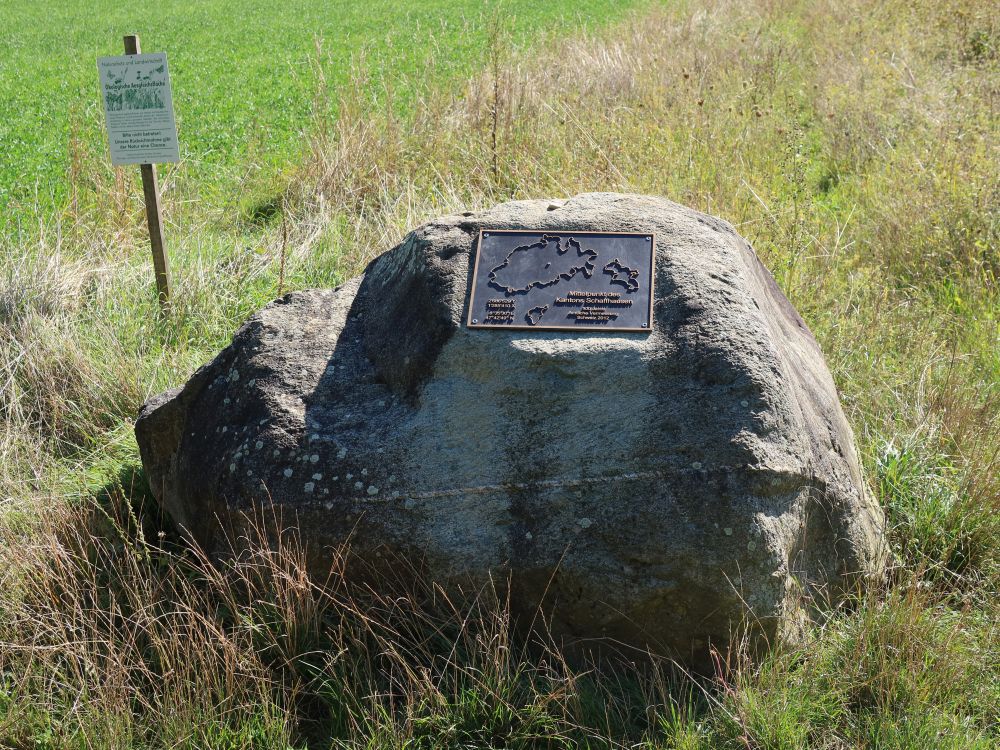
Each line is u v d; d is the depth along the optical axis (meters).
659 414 3.14
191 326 5.79
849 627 3.35
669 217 3.66
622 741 2.99
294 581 3.20
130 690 3.20
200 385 3.83
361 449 3.29
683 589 3.06
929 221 6.34
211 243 6.88
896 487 4.00
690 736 2.92
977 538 3.80
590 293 3.41
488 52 12.03
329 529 3.24
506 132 8.08
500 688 3.02
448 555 3.17
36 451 4.60
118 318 5.74
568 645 3.23
